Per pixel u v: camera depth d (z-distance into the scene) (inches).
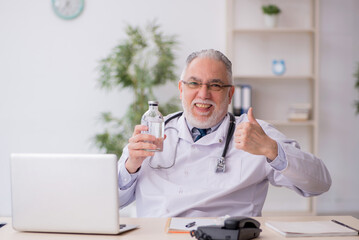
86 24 160.9
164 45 153.3
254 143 61.5
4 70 161.5
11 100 162.2
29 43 161.2
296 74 162.7
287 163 63.1
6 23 160.4
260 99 162.6
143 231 56.0
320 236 53.3
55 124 163.0
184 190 71.6
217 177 72.4
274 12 154.0
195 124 74.1
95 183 53.4
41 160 54.4
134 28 160.6
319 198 167.5
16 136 162.9
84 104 162.7
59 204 54.4
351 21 164.6
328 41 164.4
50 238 53.6
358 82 160.1
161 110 151.6
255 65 162.6
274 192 164.4
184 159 73.8
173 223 58.9
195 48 161.8
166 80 157.9
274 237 53.1
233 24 160.9
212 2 161.6
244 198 72.9
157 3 160.9
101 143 151.3
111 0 160.6
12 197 55.5
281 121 154.9
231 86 74.0
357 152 167.3
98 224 53.7
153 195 71.9
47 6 160.6
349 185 167.6
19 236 54.5
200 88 72.5
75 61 161.6
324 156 167.0
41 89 162.2
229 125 75.5
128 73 150.2
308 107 156.0
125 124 156.4
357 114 165.9
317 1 153.9
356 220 62.4
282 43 162.2
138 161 68.4
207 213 71.1
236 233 50.0
